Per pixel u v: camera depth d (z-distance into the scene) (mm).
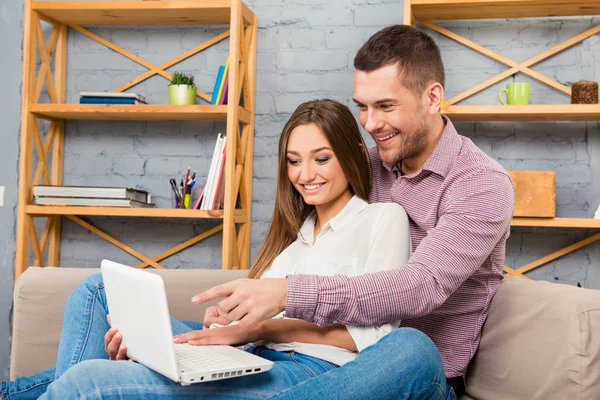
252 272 1736
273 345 1505
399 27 1628
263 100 2992
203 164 3045
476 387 1597
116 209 2758
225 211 2674
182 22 2994
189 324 1743
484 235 1445
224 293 1258
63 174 3119
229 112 2691
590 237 2721
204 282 1991
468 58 2850
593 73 2756
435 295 1358
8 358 3074
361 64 1592
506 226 1516
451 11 2717
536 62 2793
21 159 2848
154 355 1161
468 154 1594
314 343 1438
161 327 1115
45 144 3051
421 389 1261
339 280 1315
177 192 2891
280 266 1650
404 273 1344
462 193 1504
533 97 2801
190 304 1966
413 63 1561
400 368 1241
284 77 2982
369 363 1239
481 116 2678
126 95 2826
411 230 1661
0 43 3158
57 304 1877
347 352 1433
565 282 2773
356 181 1608
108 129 3102
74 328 1484
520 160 2814
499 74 2814
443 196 1573
